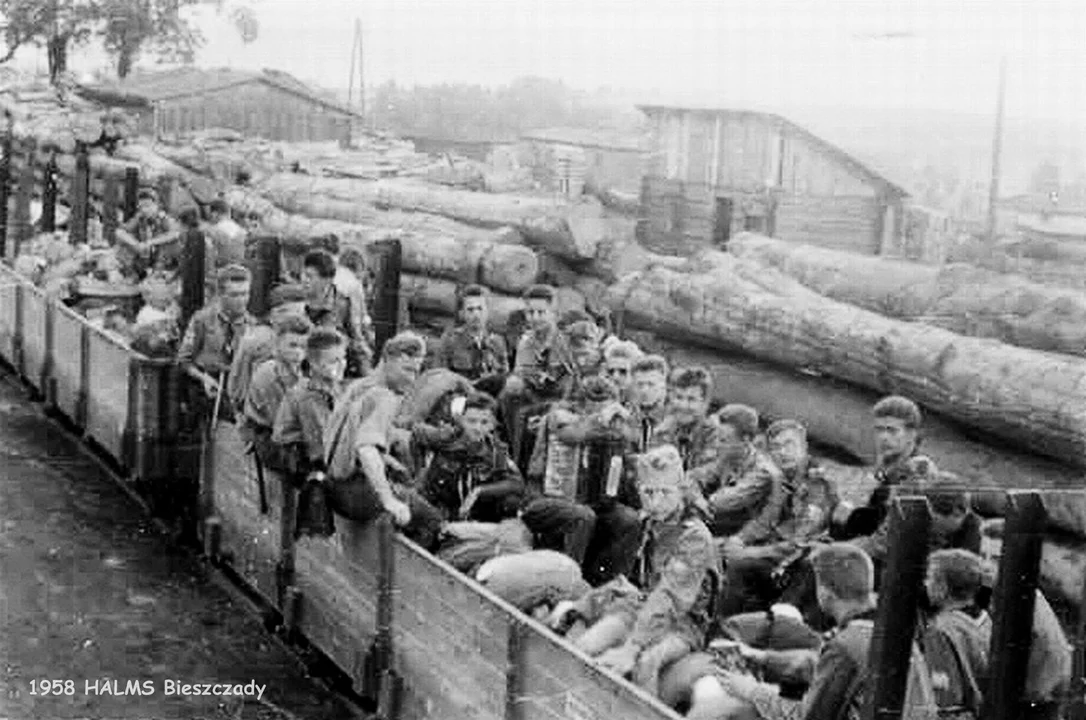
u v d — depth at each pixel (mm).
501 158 23484
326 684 8516
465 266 13250
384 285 12039
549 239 13188
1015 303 9828
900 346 9344
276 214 17281
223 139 25500
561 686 6039
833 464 9930
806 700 5613
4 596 9656
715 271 11672
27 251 18781
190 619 9453
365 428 7660
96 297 14414
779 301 10680
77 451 13445
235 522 9930
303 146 24984
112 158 22844
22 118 26750
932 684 5773
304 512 8141
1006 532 5371
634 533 7902
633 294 12086
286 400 8430
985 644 5926
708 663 6238
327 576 8391
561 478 8188
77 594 9797
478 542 7707
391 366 7828
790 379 10664
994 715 5457
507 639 6410
